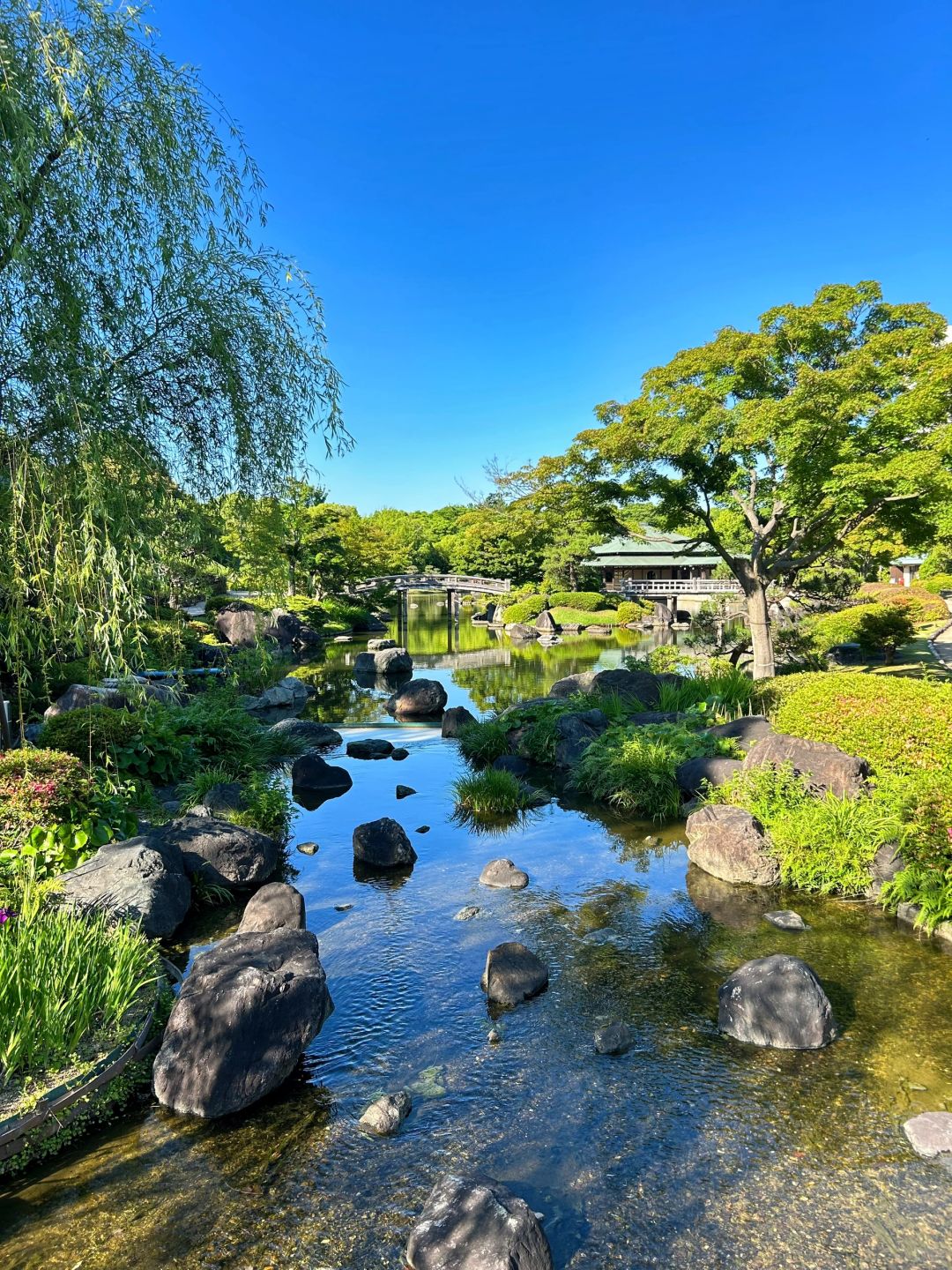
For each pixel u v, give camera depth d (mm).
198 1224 3494
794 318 15125
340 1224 3480
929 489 13594
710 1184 3686
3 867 6156
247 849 7699
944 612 32969
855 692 9289
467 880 7891
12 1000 4387
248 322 7516
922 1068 4555
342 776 11945
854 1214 3479
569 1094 4414
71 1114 4086
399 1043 4977
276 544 10031
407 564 75875
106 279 6930
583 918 6891
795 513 16031
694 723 12516
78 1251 3350
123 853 6668
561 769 12188
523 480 24156
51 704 13812
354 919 6938
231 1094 4285
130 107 6781
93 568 6148
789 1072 4562
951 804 6523
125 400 7043
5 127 5797
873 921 6648
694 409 15688
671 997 5504
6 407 6516
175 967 5863
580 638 39531
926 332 14039
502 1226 3209
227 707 13719
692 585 43438
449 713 16156
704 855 7902
